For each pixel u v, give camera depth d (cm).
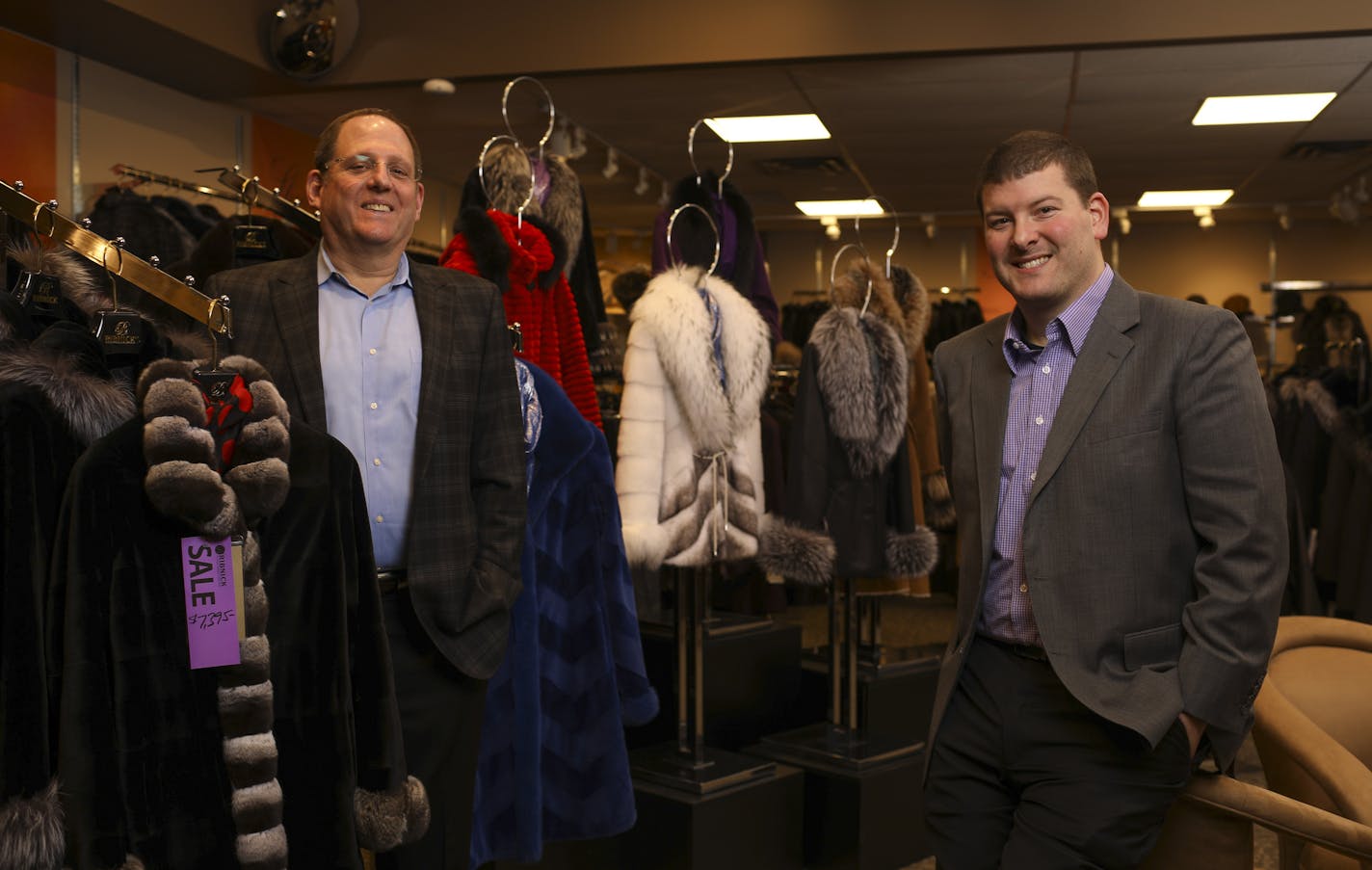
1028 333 187
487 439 204
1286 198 823
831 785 331
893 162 744
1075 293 178
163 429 149
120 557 151
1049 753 175
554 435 246
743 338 312
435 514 195
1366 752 212
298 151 668
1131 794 167
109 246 160
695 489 307
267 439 159
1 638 142
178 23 491
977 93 585
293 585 166
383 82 570
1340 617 474
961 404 193
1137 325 174
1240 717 164
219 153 609
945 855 185
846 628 351
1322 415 487
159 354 170
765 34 527
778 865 321
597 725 252
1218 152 704
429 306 202
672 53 536
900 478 343
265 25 545
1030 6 500
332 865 164
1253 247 876
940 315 849
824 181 798
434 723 194
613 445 409
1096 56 516
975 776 185
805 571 319
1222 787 177
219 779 157
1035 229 173
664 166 762
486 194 323
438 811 196
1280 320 671
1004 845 182
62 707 143
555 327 318
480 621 196
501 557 198
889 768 333
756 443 326
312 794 165
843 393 325
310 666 166
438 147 711
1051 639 170
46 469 149
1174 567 169
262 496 157
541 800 238
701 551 305
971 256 937
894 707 383
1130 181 782
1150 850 171
